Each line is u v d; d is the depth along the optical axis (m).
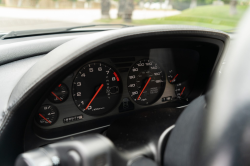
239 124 0.61
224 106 0.63
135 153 1.27
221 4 18.30
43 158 0.96
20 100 1.29
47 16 13.27
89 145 0.88
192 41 1.92
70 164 0.88
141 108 2.45
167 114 1.59
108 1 12.33
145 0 20.00
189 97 2.48
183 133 1.00
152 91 2.48
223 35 1.86
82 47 1.32
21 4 12.65
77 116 2.08
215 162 0.69
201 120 0.84
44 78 1.28
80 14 15.29
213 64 2.12
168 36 1.70
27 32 2.29
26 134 1.63
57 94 1.97
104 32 1.45
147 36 1.58
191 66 2.35
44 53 1.94
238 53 0.61
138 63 2.35
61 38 2.14
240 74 0.60
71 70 1.39
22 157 0.99
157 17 15.37
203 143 0.75
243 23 0.63
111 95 2.26
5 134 1.36
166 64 2.46
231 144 0.64
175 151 1.04
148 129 1.43
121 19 11.96
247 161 0.65
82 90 2.10
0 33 2.28
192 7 19.89
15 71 1.69
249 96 0.59
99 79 2.18
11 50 1.83
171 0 20.38
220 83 0.65
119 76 2.28
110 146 0.91
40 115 1.89
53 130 1.91
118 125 1.52
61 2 17.83
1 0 10.85
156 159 1.33
